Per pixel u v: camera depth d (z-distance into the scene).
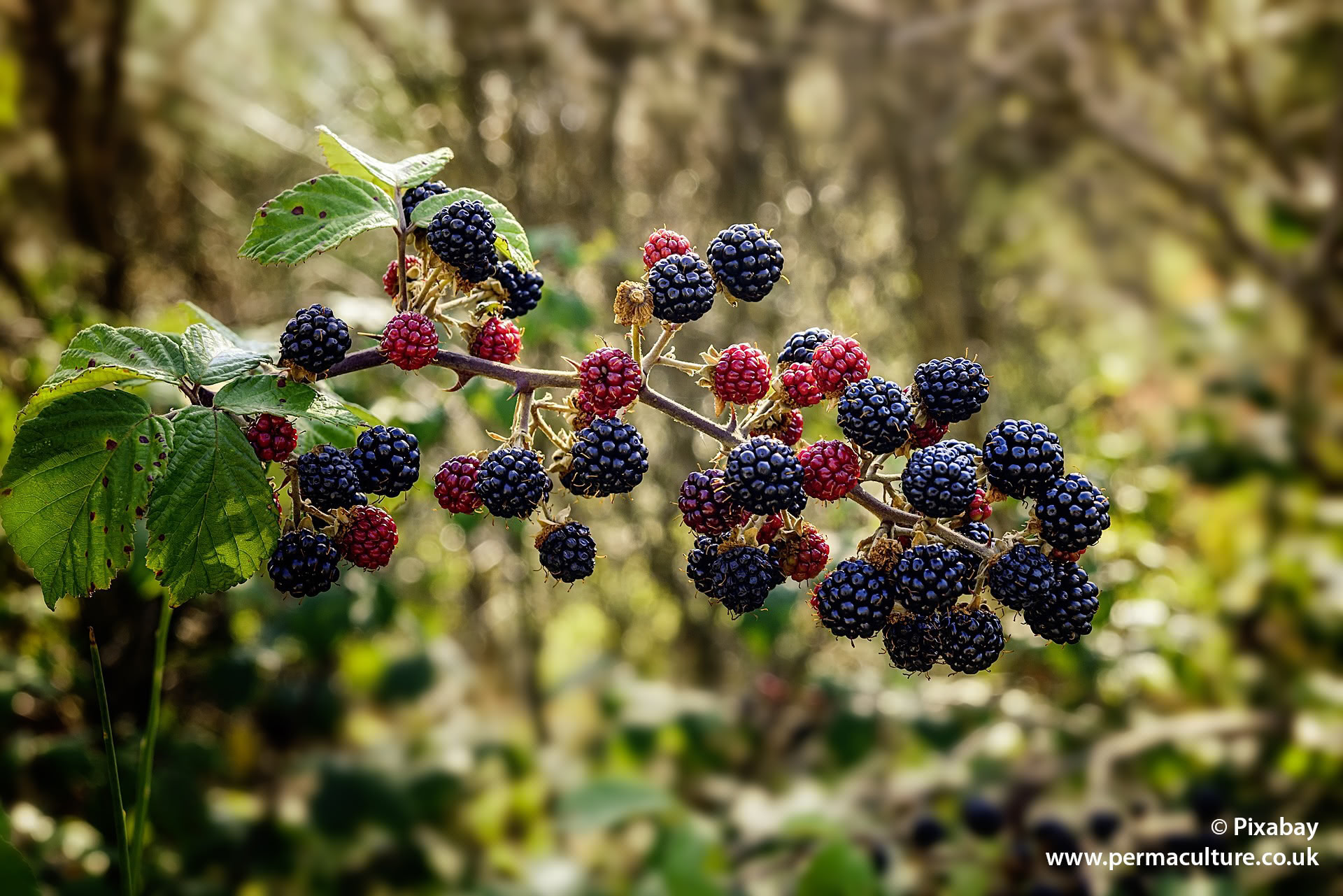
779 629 0.74
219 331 0.53
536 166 1.24
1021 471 0.50
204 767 0.86
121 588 0.90
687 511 0.51
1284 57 1.20
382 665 1.08
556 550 0.51
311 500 0.50
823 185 1.29
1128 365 1.22
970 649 0.50
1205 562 1.15
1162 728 0.88
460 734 1.04
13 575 0.91
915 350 1.35
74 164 1.13
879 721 0.99
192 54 1.15
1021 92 1.24
